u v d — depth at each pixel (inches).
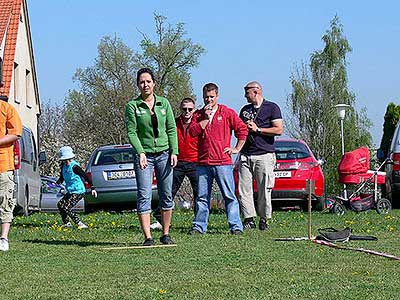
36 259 346.3
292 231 479.8
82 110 2091.5
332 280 286.7
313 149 2145.7
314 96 2177.7
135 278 293.7
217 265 326.3
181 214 703.7
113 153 792.9
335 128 2146.9
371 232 475.5
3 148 385.4
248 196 501.7
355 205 732.7
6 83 1290.6
